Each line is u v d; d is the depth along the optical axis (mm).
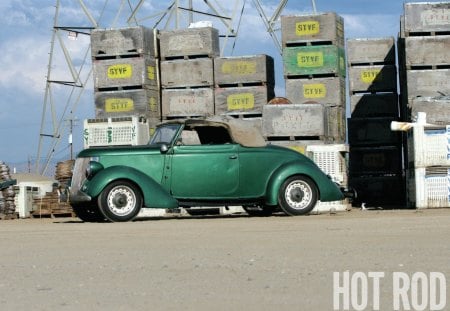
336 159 22016
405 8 24328
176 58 27250
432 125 21062
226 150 17766
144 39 26812
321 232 12164
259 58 26453
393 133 26953
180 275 7773
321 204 21453
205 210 21359
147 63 26844
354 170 27141
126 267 8469
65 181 23203
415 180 21078
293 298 6391
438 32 24250
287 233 12125
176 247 10398
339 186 19562
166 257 9289
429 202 20969
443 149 20922
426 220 14445
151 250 10109
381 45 27156
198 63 26938
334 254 9156
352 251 9398
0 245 11508
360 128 27188
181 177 17594
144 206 17125
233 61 26625
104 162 17422
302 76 26219
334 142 25562
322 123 24234
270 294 6590
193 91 26906
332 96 25938
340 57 26406
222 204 17797
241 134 17906
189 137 17891
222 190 17750
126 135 24078
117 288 7082
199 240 11312
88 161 17516
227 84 26812
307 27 26016
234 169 17766
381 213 18938
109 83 26906
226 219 17062
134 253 9812
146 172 17438
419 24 24250
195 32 26969
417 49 24250
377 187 26969
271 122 24484
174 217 20281
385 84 27094
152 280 7500
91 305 6250
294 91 26125
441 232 11672
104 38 27031
